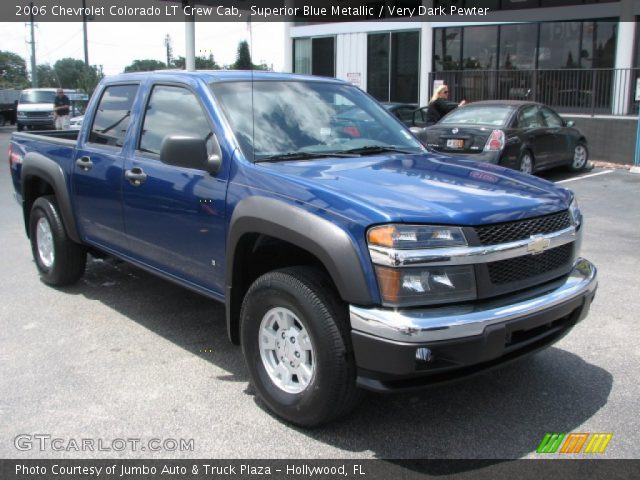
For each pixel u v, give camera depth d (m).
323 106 4.59
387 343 2.94
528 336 3.33
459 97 17.97
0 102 34.34
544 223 3.42
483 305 3.12
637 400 3.79
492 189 3.55
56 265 5.75
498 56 18.58
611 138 15.00
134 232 4.67
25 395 3.84
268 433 3.43
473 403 3.76
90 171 5.05
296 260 3.78
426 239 3.00
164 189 4.26
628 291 5.77
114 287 5.99
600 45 16.64
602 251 7.18
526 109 11.67
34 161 5.75
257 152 3.92
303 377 3.39
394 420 3.56
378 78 21.48
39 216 5.88
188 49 14.23
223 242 3.84
